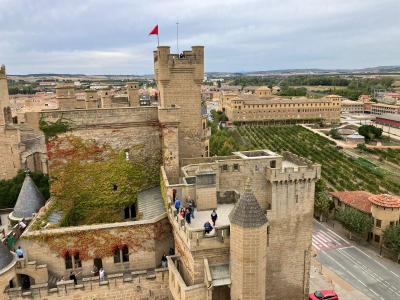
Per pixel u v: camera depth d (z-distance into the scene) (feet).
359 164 559.79
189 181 163.02
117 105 326.85
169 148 185.26
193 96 203.00
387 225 274.77
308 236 177.99
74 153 179.52
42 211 172.45
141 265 161.38
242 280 116.78
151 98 429.38
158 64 196.65
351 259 261.24
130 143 187.32
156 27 198.70
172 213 144.66
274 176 168.66
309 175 171.42
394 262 257.14
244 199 116.88
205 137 224.94
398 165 579.48
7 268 137.08
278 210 172.35
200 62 198.59
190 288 118.52
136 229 158.20
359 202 309.63
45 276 146.92
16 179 258.16
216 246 121.19
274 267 176.14
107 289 144.77
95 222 186.19
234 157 194.70
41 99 607.78
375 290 222.28
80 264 157.17
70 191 180.75
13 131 277.03
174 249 165.07
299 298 182.39
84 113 178.29
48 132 175.01
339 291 219.61
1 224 228.63
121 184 187.21
